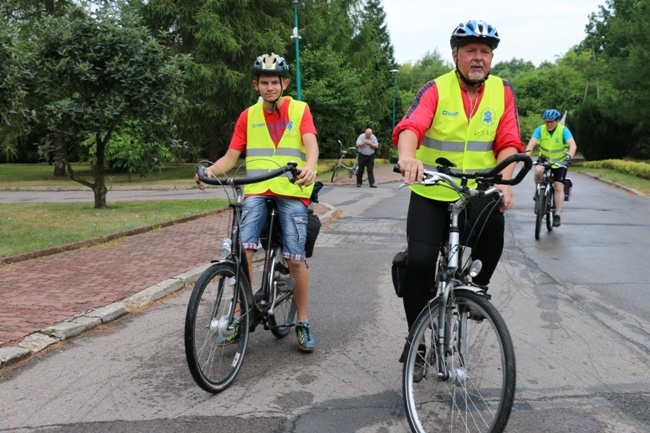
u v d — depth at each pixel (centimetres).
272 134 427
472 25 324
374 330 498
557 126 977
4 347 428
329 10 3112
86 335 478
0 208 1308
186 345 346
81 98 1241
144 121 1240
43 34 1182
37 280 629
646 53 2914
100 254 778
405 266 358
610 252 834
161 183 2298
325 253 839
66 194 1997
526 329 499
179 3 2595
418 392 330
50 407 351
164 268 691
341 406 355
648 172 2108
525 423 330
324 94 2619
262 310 425
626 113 3061
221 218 1167
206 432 322
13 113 929
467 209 331
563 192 996
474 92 342
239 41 2600
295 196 427
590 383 386
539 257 800
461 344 310
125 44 1183
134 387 380
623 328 502
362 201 1534
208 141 3406
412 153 311
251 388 380
